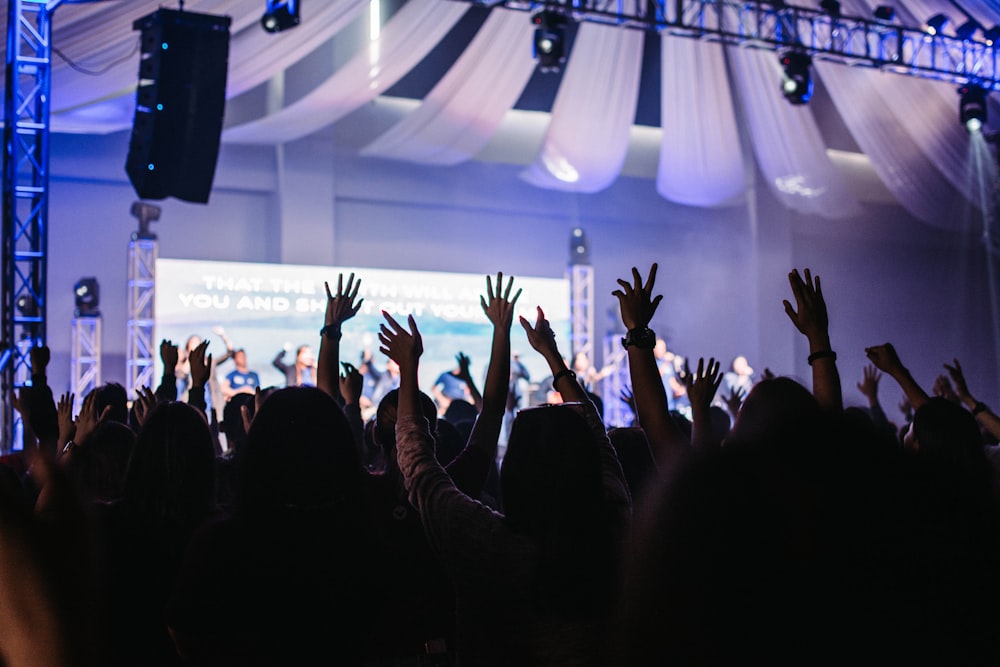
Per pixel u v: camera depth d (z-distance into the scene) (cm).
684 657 85
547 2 854
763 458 89
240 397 391
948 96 1205
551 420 177
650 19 898
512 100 1165
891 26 998
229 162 1239
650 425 211
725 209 1505
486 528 177
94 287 1050
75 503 120
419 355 215
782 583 84
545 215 1433
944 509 88
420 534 243
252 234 1270
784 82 975
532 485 173
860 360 1603
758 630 84
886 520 87
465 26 1312
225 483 302
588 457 174
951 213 1420
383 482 248
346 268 1173
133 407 344
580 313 1284
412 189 1334
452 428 304
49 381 1172
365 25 1046
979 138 1278
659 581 87
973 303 1709
